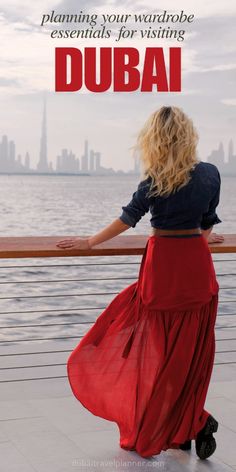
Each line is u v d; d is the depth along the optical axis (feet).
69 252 9.90
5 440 10.34
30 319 53.11
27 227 131.95
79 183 170.40
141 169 9.37
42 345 15.55
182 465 9.68
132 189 166.81
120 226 9.55
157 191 9.19
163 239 9.43
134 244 10.46
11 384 12.84
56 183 171.94
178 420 9.77
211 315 9.81
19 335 49.80
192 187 9.21
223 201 135.54
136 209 9.46
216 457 9.98
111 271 69.15
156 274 9.45
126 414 9.95
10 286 63.10
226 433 10.80
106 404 9.96
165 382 9.62
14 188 171.32
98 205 154.51
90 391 9.93
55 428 10.89
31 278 66.23
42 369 13.73
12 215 144.15
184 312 9.57
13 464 9.50
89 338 9.88
